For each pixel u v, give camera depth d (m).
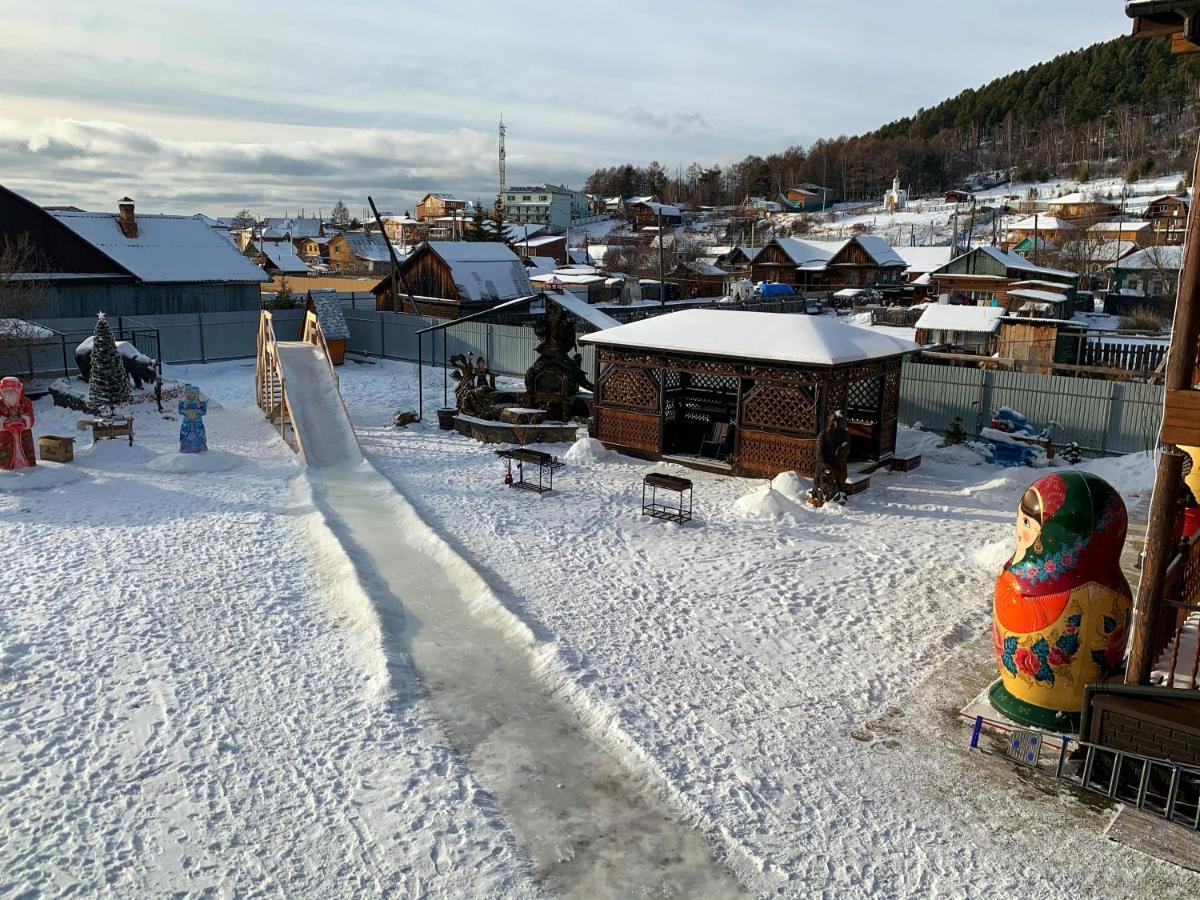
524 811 7.75
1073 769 8.38
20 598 12.11
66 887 6.61
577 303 33.12
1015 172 164.88
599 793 8.05
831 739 8.94
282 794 7.86
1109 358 33.44
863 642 11.33
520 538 15.38
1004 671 9.28
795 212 158.50
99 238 38.97
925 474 20.55
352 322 41.09
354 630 11.47
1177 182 127.00
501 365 35.62
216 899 6.54
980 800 7.94
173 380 30.66
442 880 6.82
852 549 14.97
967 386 23.97
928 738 8.98
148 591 12.52
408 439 23.86
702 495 18.52
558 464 21.02
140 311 37.94
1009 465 21.09
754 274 82.69
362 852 7.11
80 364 27.91
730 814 7.66
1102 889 6.80
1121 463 20.33
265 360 25.91
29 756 8.34
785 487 18.20
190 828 7.35
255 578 13.19
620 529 16.03
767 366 19.28
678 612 12.20
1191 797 7.70
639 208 139.38
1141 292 63.94
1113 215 102.19
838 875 6.94
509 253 46.31
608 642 11.16
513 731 9.12
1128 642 10.15
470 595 12.78
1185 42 8.66
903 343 21.12
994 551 14.23
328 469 20.41
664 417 21.53
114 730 8.85
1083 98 188.75
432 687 10.03
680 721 9.22
